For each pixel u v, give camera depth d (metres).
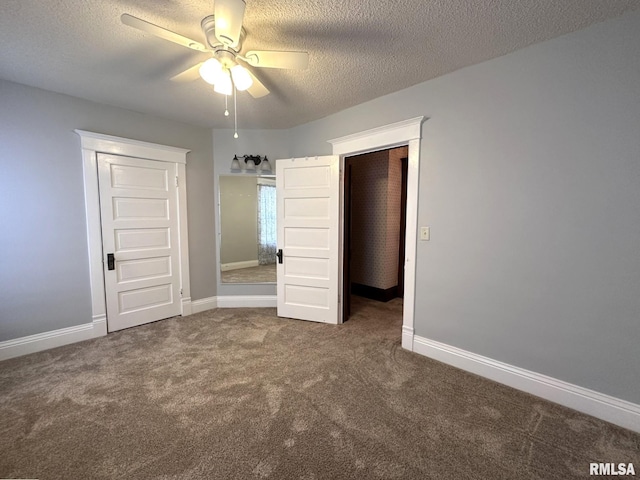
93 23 1.73
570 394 1.89
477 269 2.27
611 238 1.72
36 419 1.76
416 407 1.89
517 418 1.79
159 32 1.51
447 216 2.41
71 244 2.83
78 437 1.62
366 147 2.93
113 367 2.37
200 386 2.11
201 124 3.64
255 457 1.49
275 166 3.83
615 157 1.69
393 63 2.19
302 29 1.79
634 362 1.68
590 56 1.74
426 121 2.49
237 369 2.35
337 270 3.33
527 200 2.01
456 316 2.41
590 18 1.67
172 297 3.58
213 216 3.90
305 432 1.66
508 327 2.14
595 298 1.79
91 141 2.88
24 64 2.20
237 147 3.85
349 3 1.57
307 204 3.39
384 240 4.34
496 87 2.11
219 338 2.96
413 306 2.67
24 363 2.44
